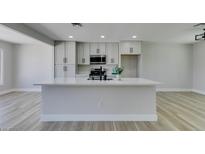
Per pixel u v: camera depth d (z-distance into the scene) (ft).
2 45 24.90
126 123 12.84
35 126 12.09
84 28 17.52
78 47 26.50
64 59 25.52
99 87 13.51
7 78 26.30
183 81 28.55
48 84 12.02
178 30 18.45
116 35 21.39
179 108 17.20
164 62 28.48
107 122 13.08
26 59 27.78
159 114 15.14
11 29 13.78
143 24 16.07
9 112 15.55
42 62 27.73
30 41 24.88
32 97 22.59
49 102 13.46
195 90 28.04
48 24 15.81
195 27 17.19
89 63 26.53
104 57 26.35
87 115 13.50
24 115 14.66
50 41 23.91
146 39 24.43
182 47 28.53
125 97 13.57
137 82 12.59
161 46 28.37
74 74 25.63
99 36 22.07
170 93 26.68
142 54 28.35
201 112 15.71
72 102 13.52
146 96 13.56
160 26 16.78
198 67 27.22
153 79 28.45
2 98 21.88
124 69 27.99
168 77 28.55
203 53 25.99
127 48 25.53
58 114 13.46
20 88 27.89
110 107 13.56
